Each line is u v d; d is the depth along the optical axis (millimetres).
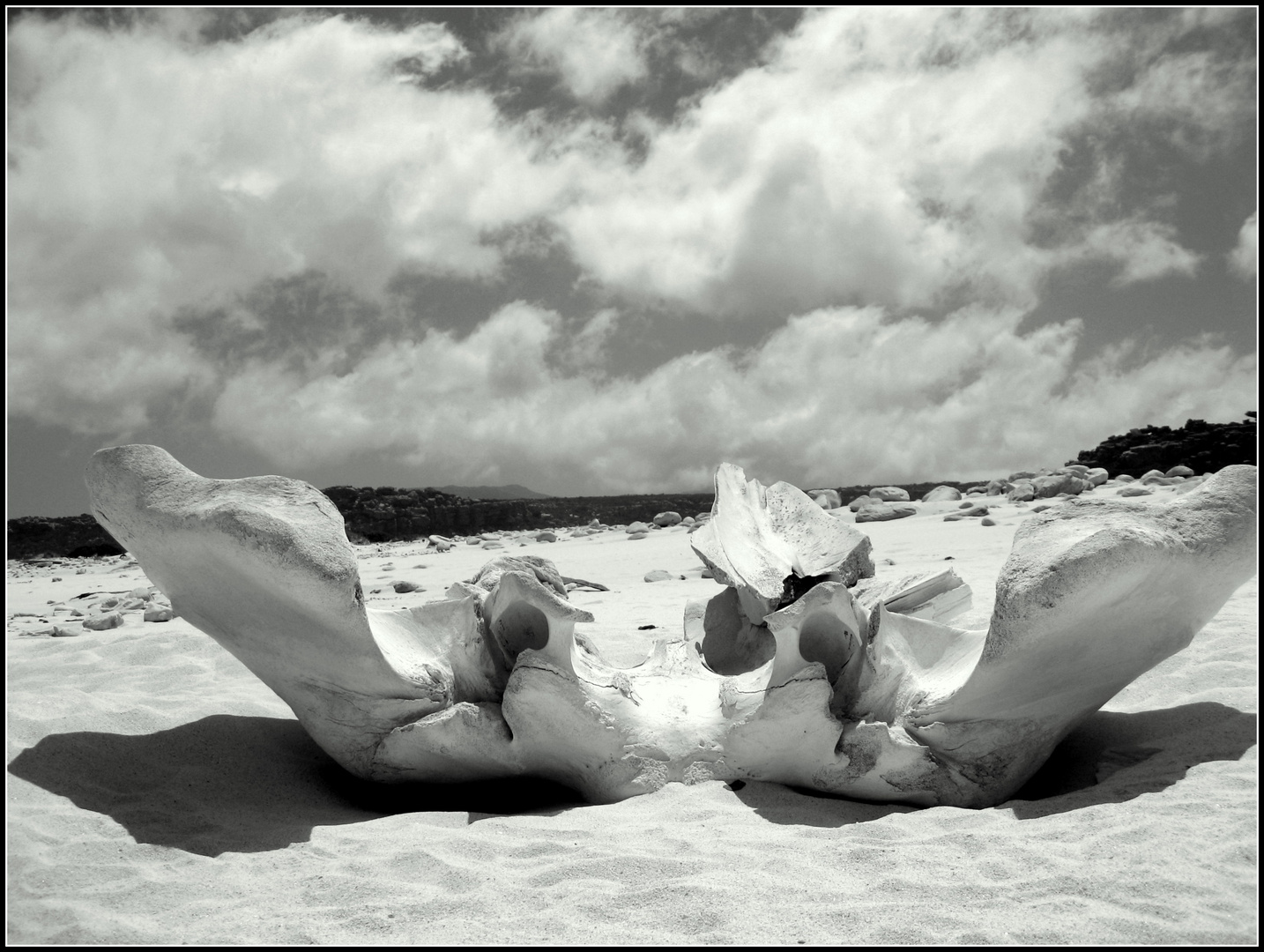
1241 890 2730
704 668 4613
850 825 3424
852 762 3873
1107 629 3693
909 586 5285
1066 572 3467
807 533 5859
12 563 28438
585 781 4090
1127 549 3451
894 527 15086
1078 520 3756
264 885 3055
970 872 2945
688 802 3781
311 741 4633
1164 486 18172
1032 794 4105
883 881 2873
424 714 4105
